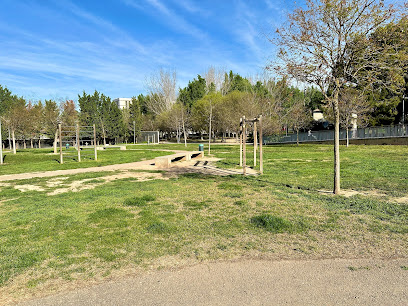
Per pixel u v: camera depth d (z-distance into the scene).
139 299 2.99
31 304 2.95
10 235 4.91
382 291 3.07
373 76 6.63
